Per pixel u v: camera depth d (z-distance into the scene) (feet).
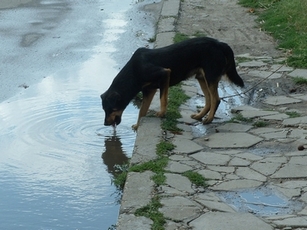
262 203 17.57
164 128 23.50
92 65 34.88
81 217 19.02
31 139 25.12
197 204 17.24
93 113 27.86
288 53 34.14
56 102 29.19
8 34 41.81
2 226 18.45
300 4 41.91
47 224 18.58
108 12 48.91
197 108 26.66
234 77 25.03
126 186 18.33
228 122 24.68
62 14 48.24
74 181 21.50
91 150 24.06
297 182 18.78
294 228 16.01
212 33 39.78
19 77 32.81
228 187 18.48
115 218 18.93
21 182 21.47
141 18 46.68
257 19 43.14
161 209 16.89
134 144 22.30
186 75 24.80
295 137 22.50
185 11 46.75
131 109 28.71
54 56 36.70
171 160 20.45
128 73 24.91
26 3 52.80
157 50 24.75
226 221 16.28
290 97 27.76
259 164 20.13
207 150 21.54
